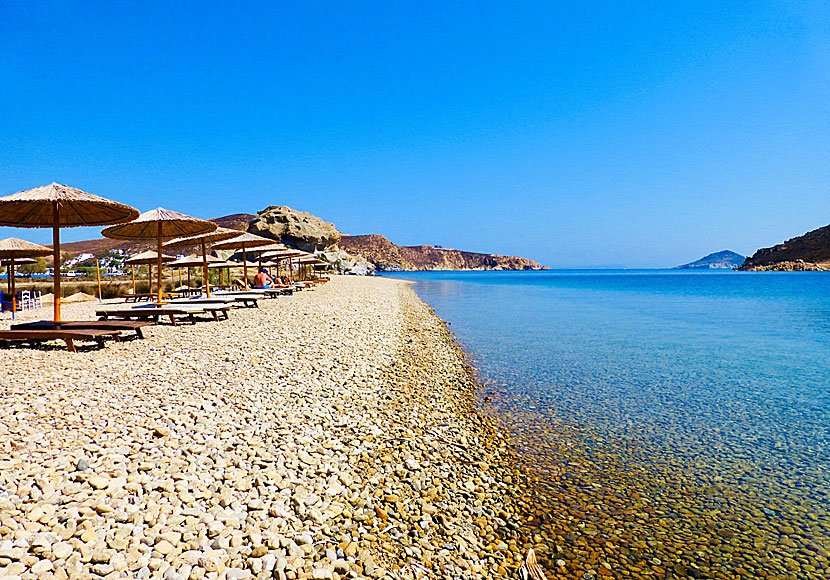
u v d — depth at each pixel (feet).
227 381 23.56
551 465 19.81
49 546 9.70
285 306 65.46
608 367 39.63
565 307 102.78
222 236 62.39
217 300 56.85
